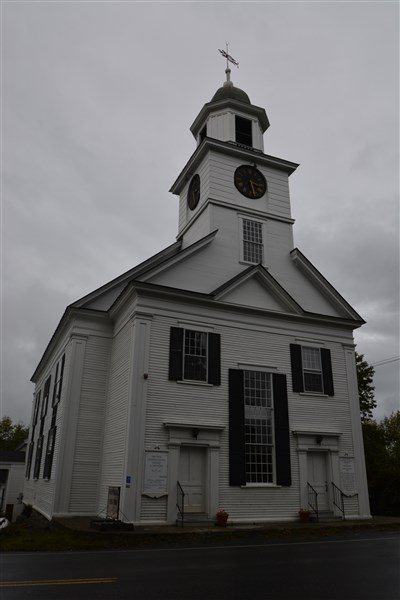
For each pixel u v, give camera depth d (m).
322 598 6.49
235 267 19.55
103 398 18.89
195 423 16.06
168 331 16.89
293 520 16.56
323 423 18.44
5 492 39.12
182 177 23.47
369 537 13.68
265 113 24.03
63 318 20.56
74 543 11.98
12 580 7.60
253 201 21.41
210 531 13.48
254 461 16.78
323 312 20.62
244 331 18.25
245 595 6.65
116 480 15.92
